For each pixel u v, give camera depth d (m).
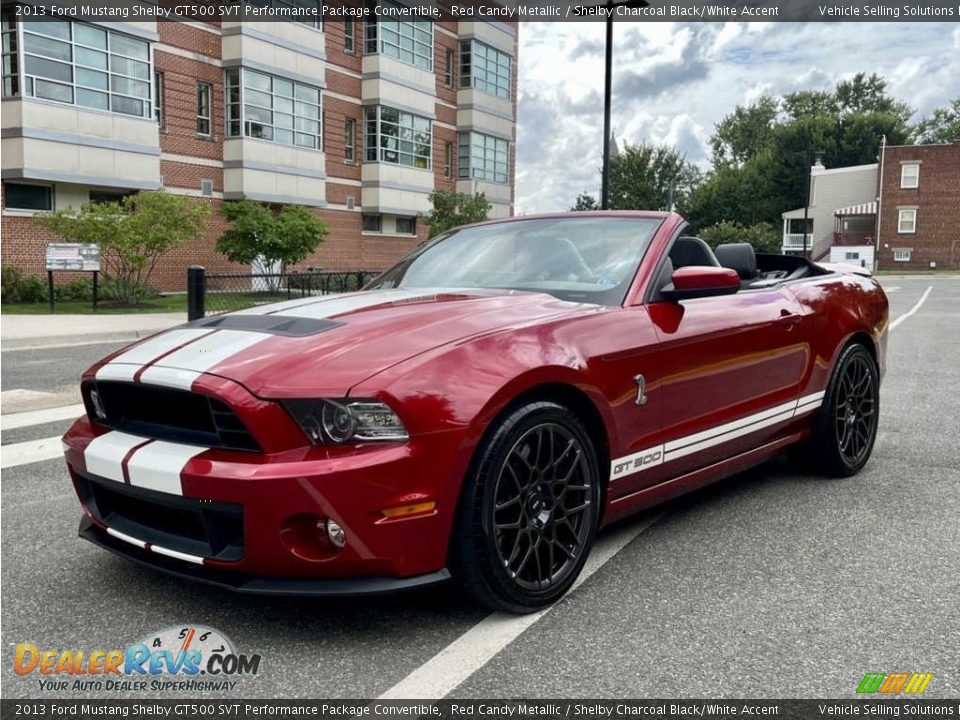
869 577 2.98
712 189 69.19
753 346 3.58
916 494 4.05
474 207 27.47
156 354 2.72
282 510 2.27
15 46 17.56
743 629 2.56
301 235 21.98
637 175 58.31
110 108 19.50
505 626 2.58
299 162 25.58
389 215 31.06
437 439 2.36
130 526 2.67
